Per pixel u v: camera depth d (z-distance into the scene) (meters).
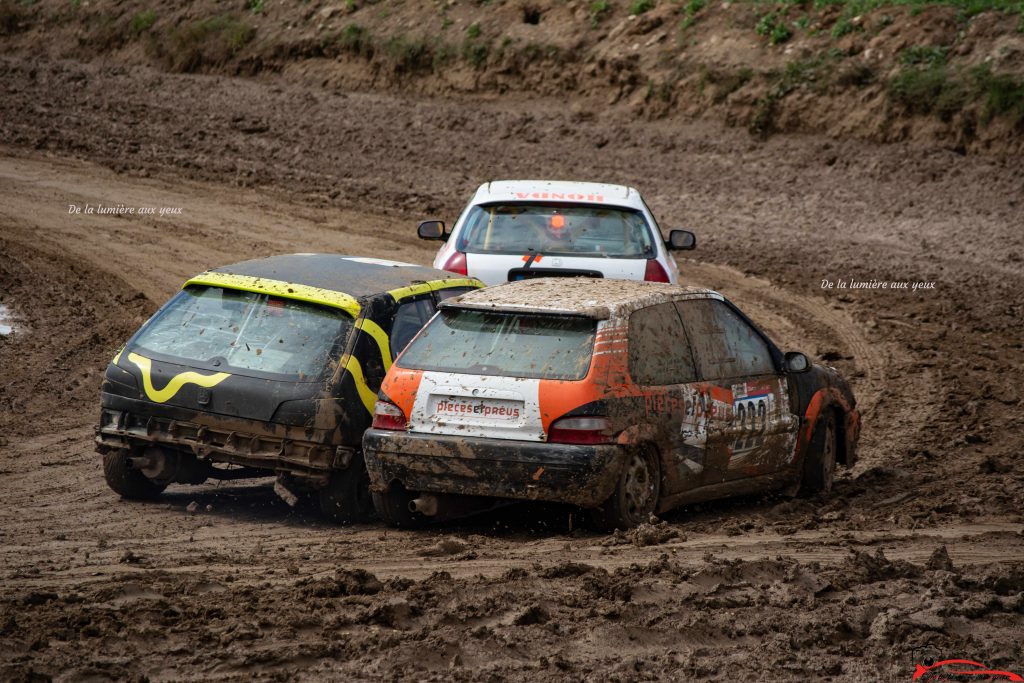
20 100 115.00
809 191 87.06
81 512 31.91
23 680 19.03
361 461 31.20
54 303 60.59
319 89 124.19
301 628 22.02
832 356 53.97
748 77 102.06
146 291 63.28
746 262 71.44
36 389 47.66
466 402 28.98
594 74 111.12
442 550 27.86
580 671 20.41
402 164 95.62
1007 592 24.39
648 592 24.14
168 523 30.98
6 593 23.73
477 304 30.44
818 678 20.20
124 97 118.94
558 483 27.98
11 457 38.22
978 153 88.44
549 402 28.28
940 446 41.00
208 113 112.00
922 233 77.12
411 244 73.81
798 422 34.31
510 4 123.69
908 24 100.50
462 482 28.70
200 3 144.88
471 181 91.00
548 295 31.09
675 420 30.11
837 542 28.64
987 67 92.00
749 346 33.62
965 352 54.47
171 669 20.05
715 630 22.20
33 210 78.38
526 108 112.06
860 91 96.50
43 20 152.25
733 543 28.45
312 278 34.06
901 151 90.50
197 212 80.06
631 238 42.31
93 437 41.19
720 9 112.31
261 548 28.19
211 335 32.56
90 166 91.69
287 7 137.88
